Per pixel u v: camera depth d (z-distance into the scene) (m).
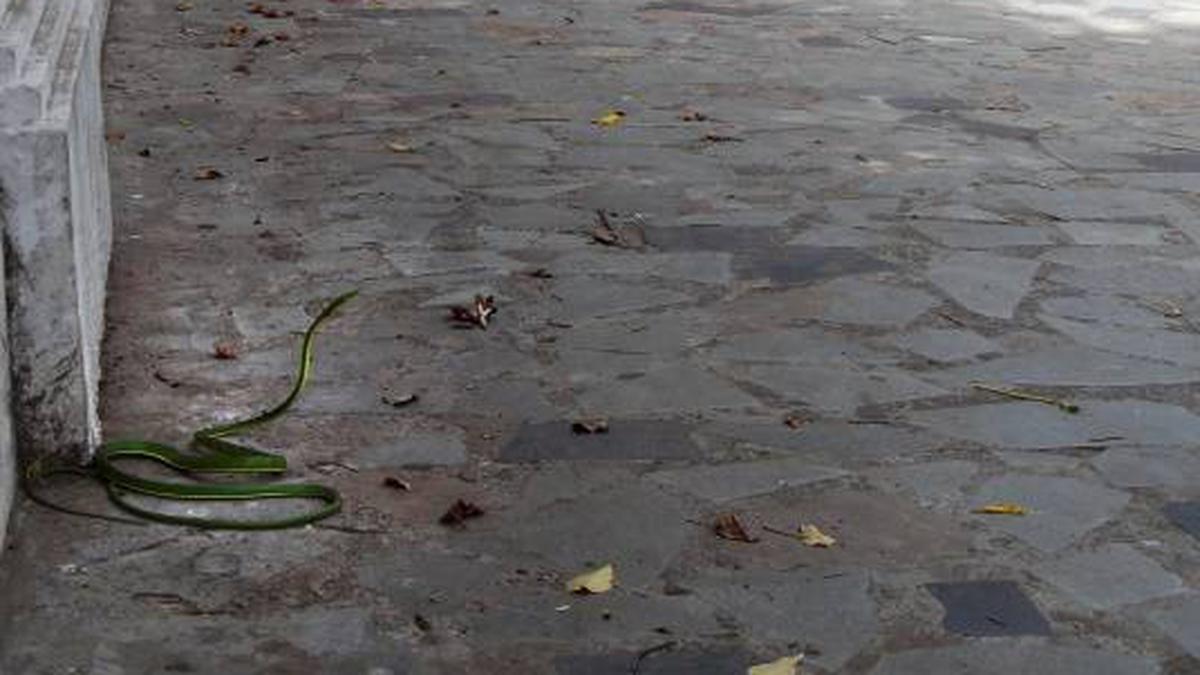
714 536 3.95
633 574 3.83
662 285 5.14
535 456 4.23
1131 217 5.81
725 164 6.23
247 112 6.70
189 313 4.88
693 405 4.46
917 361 4.73
